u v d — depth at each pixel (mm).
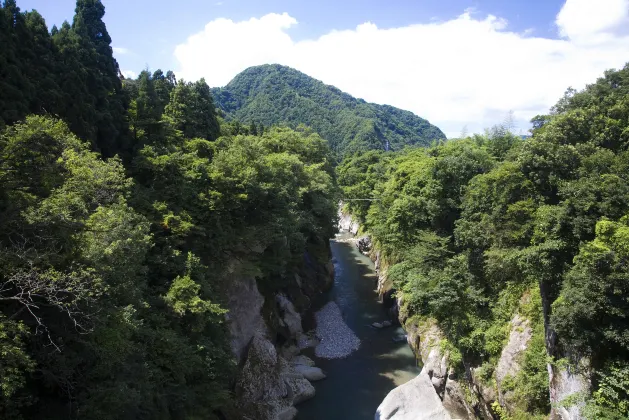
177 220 25188
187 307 21953
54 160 14836
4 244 13148
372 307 47562
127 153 31094
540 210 21578
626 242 16016
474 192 31250
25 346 13094
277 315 37500
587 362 17047
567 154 22484
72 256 14586
